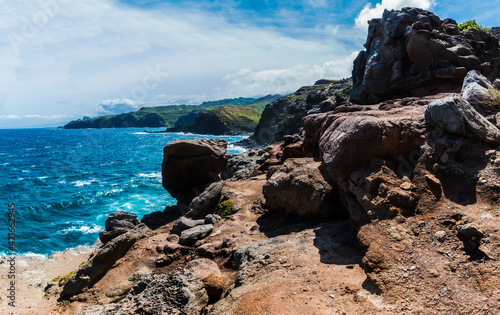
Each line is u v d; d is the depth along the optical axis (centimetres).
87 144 12962
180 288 724
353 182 885
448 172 813
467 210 723
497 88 1259
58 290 1172
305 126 1552
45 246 2253
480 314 519
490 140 838
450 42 1958
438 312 543
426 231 714
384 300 599
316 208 1112
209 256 1155
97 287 1102
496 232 639
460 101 886
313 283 703
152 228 1738
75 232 2527
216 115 19475
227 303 714
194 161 2048
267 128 12281
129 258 1216
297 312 605
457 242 669
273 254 906
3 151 10462
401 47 2042
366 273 676
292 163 1378
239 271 902
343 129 950
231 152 8350
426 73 1881
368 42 2573
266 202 1407
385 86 2116
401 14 2031
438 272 616
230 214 1545
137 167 6381
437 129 880
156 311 678
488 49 2188
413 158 878
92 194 3809
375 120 901
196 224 1462
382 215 779
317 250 869
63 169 6225
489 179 759
